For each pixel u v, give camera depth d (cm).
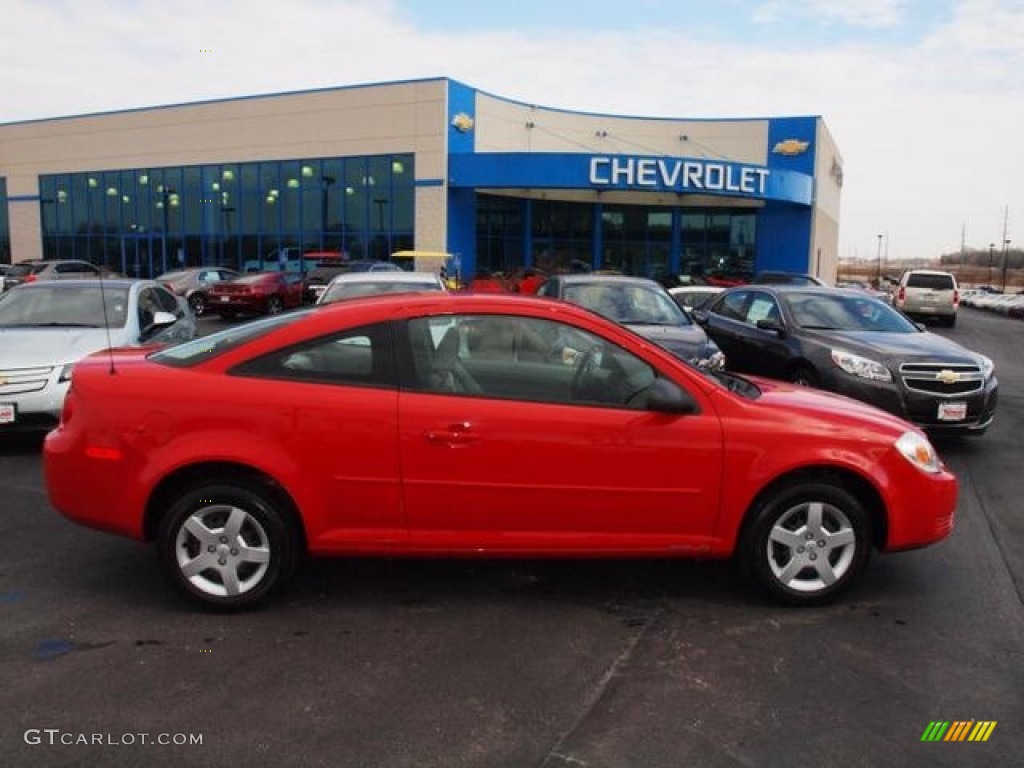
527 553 429
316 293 2423
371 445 415
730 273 3431
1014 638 411
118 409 421
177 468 415
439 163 3006
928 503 444
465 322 431
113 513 423
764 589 443
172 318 888
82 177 3775
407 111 3042
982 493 688
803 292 1004
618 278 1054
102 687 353
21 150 3900
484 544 427
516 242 3331
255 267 3406
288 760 303
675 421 425
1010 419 1028
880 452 438
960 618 434
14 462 734
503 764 302
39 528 558
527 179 2891
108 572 483
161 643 394
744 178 3048
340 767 299
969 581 487
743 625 422
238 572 427
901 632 416
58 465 430
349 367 425
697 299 1680
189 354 446
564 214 3419
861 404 483
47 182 3866
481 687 356
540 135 3469
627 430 421
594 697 349
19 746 310
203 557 423
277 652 386
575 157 2861
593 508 425
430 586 468
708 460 425
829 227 4181
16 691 349
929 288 2888
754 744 316
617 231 3481
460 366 428
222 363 428
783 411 438
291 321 438
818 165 3578
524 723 329
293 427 414
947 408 809
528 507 422
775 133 3600
